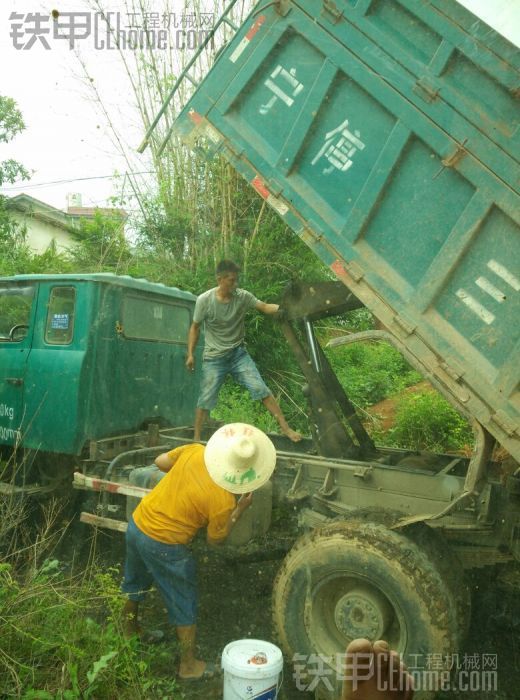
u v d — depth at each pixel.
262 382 4.54
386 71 3.13
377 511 3.22
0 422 4.70
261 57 3.48
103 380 4.44
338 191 3.34
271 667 2.76
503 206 2.87
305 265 7.48
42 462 4.66
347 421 4.56
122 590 3.42
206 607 3.94
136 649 3.13
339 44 3.25
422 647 2.85
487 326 2.98
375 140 3.22
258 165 3.52
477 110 2.93
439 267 3.06
